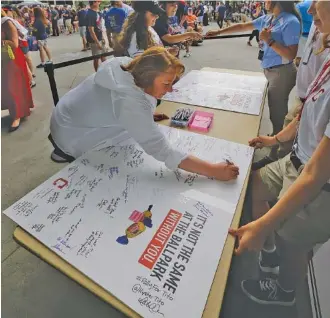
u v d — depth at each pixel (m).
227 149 0.97
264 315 1.04
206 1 11.16
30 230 0.64
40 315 1.07
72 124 0.96
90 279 0.54
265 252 1.07
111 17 2.89
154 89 0.80
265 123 2.58
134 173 0.83
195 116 1.20
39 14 4.14
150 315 0.48
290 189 0.58
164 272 0.55
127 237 0.62
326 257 1.00
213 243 0.61
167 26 2.03
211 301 0.50
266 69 1.82
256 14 6.21
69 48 6.08
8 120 2.73
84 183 0.79
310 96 0.69
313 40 1.20
